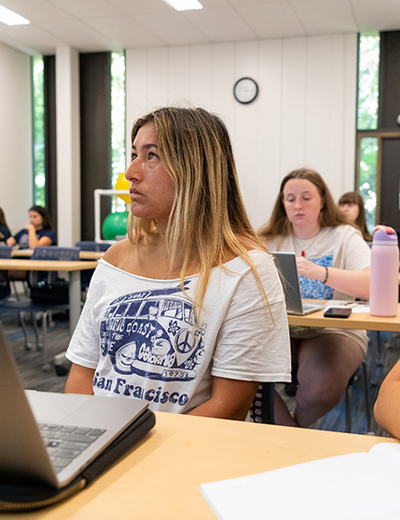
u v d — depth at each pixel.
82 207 7.06
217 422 0.62
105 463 0.48
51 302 3.44
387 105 5.91
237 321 0.85
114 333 0.89
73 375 0.98
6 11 5.61
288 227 2.04
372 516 0.41
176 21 5.75
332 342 1.64
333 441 0.57
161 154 0.88
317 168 6.18
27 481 0.43
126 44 6.59
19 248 6.07
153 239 0.96
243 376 0.84
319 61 6.10
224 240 0.90
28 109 7.31
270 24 5.76
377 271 1.47
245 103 6.36
